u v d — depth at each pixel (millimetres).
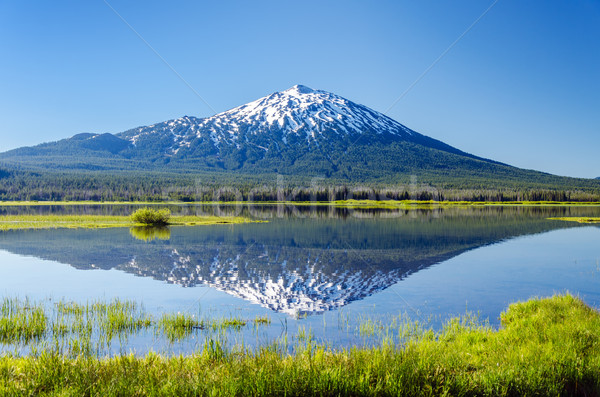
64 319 14602
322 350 9828
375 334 13219
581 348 10016
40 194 151125
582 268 25031
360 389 7887
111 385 7809
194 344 12281
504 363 9164
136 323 14320
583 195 162750
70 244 34594
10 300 17453
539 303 14797
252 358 9531
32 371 8594
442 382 8289
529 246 35219
